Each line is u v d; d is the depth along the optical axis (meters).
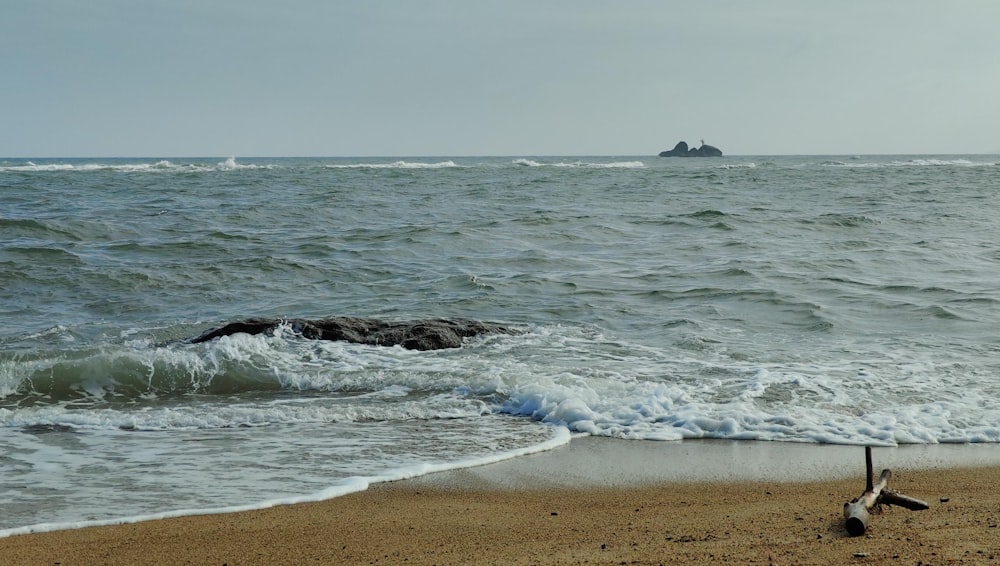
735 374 12.78
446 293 19.69
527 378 12.31
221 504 7.65
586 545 6.26
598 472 8.80
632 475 8.69
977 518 6.55
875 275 22.11
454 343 14.70
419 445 9.75
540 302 18.75
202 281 20.58
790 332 16.02
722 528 6.66
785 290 19.97
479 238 28.20
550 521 7.14
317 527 6.98
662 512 7.39
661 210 38.59
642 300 19.03
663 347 14.75
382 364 13.34
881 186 58.81
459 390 12.18
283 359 13.45
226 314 17.55
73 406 11.68
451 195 46.66
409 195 46.28
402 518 7.26
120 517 7.23
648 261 24.61
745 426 10.44
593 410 11.10
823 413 10.90
